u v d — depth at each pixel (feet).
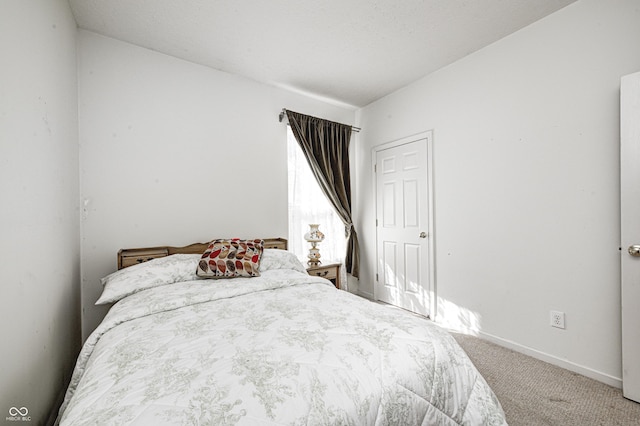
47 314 4.51
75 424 2.25
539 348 6.84
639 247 5.16
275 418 2.36
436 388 3.36
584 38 6.15
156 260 6.60
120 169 7.39
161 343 3.56
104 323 4.34
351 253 11.74
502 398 5.35
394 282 10.73
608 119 5.84
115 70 7.38
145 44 7.63
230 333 3.80
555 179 6.59
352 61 8.56
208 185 8.68
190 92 8.45
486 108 7.91
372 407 2.80
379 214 11.37
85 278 6.95
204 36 7.32
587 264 6.12
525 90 7.10
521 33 7.16
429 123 9.42
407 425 3.01
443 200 9.03
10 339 3.30
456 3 6.25
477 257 8.13
